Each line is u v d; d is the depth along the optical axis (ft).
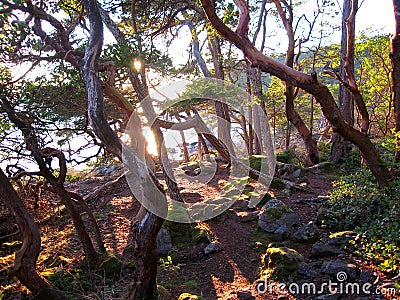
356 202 18.42
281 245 17.56
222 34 15.96
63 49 13.80
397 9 18.70
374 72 40.81
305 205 23.39
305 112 61.46
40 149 14.25
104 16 19.42
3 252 18.24
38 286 12.14
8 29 12.53
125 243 19.88
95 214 25.23
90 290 14.48
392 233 14.66
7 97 13.21
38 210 22.27
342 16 36.99
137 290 13.00
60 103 14.24
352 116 37.76
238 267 16.62
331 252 15.17
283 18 33.83
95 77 11.43
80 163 15.64
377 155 18.57
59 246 19.06
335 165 36.17
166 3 24.34
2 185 11.69
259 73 39.93
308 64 47.57
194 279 15.98
